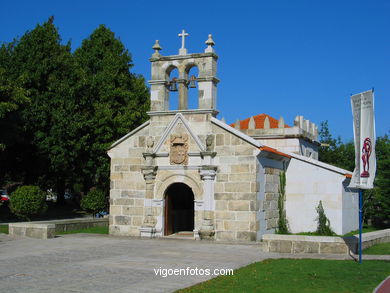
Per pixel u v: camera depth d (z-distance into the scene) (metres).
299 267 15.48
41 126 38.50
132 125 42.97
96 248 21.12
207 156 24.81
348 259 17.58
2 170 43.00
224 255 18.91
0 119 33.69
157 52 26.91
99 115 40.59
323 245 19.27
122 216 26.98
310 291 11.91
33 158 40.22
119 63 45.56
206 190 24.67
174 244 22.70
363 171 16.62
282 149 35.69
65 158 38.59
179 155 25.52
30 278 13.91
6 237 25.31
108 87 43.28
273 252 19.80
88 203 33.97
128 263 16.78
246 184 24.19
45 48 39.22
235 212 24.27
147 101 46.00
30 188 31.06
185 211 30.20
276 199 27.19
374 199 39.50
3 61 39.38
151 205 26.06
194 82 25.98
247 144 24.33
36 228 25.30
